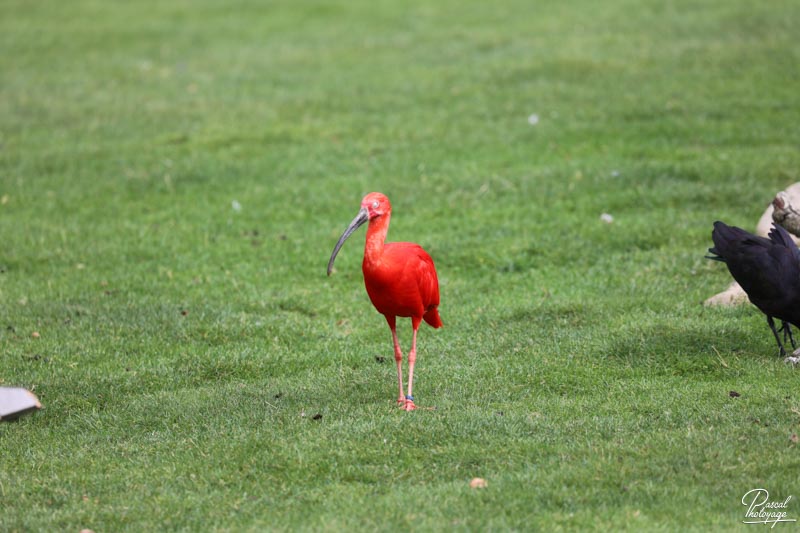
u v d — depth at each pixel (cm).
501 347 1107
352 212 1620
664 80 2195
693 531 682
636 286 1258
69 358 1112
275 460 830
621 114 2000
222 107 2239
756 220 1434
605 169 1706
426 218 1573
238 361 1095
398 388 998
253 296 1301
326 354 1116
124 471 830
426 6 3178
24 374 1062
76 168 1869
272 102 2259
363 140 1967
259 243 1509
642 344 1066
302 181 1766
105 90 2411
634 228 1448
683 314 1152
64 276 1382
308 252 1462
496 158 1819
